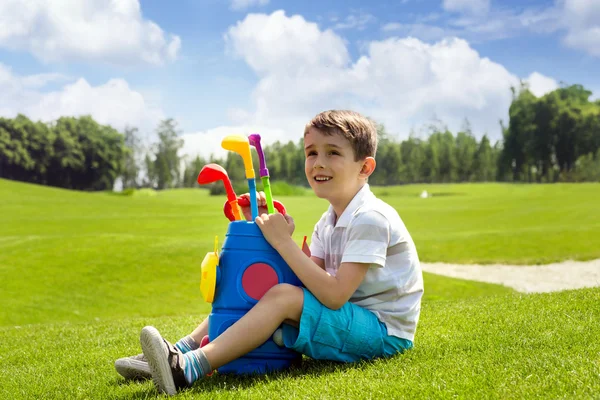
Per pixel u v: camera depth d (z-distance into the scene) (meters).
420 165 80.88
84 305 10.91
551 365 2.22
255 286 2.39
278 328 2.39
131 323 5.08
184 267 13.17
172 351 2.20
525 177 75.88
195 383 2.30
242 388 2.22
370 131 2.64
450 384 2.06
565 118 72.25
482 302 4.68
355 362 2.51
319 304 2.37
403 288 2.58
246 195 2.75
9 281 12.10
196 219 25.59
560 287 12.54
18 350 3.94
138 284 12.08
